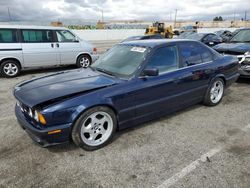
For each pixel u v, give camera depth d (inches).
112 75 135.6
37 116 106.3
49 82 130.1
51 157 113.7
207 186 92.4
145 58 134.4
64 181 96.4
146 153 116.8
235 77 196.2
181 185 93.3
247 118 160.1
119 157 113.5
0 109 180.5
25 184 94.7
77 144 115.2
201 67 162.7
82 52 349.7
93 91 115.5
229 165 105.8
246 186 92.0
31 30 302.5
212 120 156.9
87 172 102.2
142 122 139.1
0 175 100.4
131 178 97.8
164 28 1179.9
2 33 283.9
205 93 173.8
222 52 254.5
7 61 291.1
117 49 161.2
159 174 100.2
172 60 147.4
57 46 323.3
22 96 116.6
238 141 128.1
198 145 124.2
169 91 143.9
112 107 120.6
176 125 149.3
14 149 121.4
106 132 123.9
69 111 107.4
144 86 130.0
